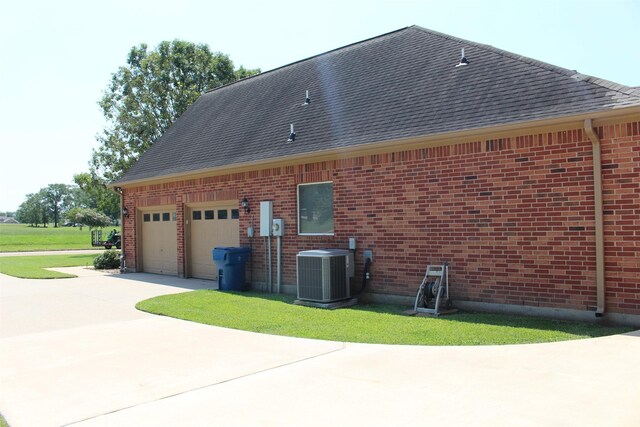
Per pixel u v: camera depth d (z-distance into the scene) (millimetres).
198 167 15672
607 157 8219
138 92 34312
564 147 8680
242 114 17422
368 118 12109
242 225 14555
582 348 6836
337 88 14594
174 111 34094
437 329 8219
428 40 13992
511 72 10594
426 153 10406
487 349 6945
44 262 26625
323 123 13211
